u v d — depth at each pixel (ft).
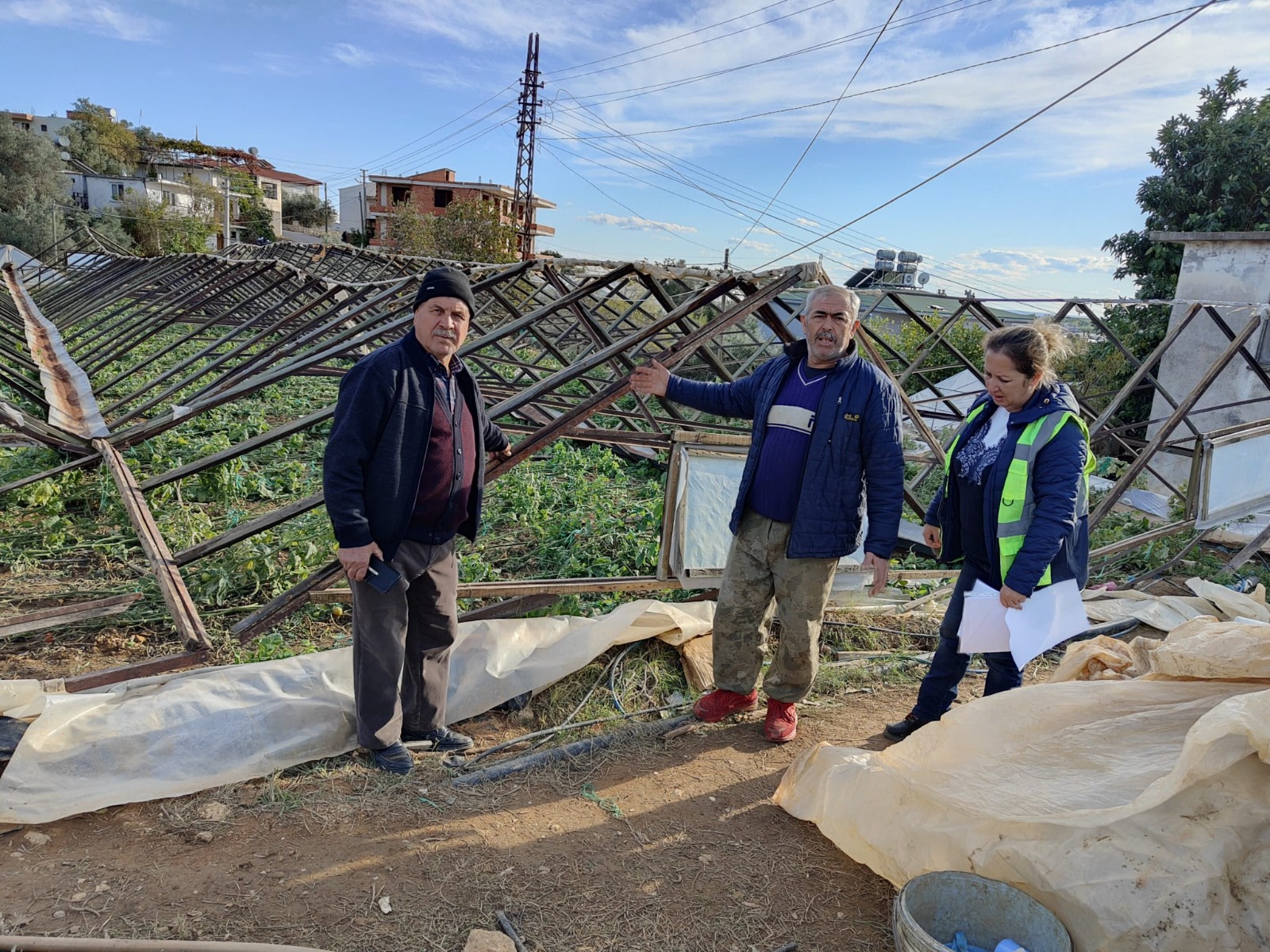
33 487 22.52
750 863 10.19
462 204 130.41
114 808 10.46
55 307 70.49
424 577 11.84
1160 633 18.44
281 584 17.98
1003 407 11.85
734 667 13.50
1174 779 7.43
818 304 12.00
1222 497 22.45
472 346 23.06
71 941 7.61
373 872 9.64
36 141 175.73
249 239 220.64
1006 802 8.42
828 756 11.04
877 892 9.77
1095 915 7.32
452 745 12.53
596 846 10.41
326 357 28.09
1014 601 11.17
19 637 15.10
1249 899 7.08
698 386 13.99
